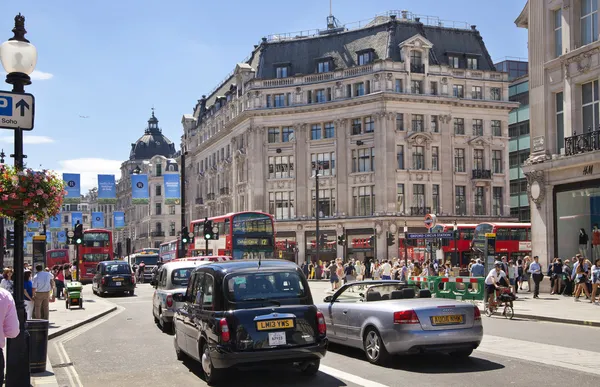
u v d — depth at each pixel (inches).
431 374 425.4
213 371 403.9
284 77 2763.3
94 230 2277.3
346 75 2628.0
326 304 541.3
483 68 2738.7
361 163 2588.6
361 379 413.7
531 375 414.6
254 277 415.5
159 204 4554.6
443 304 460.8
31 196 393.7
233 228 1576.0
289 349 396.2
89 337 692.1
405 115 2532.0
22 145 401.7
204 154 3654.0
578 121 1115.3
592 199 1083.3
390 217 2453.2
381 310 467.5
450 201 2568.9
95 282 1553.9
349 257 2561.5
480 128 2664.9
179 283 737.6
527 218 2817.4
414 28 2662.4
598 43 1051.9
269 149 2795.3
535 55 1208.8
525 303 991.0
